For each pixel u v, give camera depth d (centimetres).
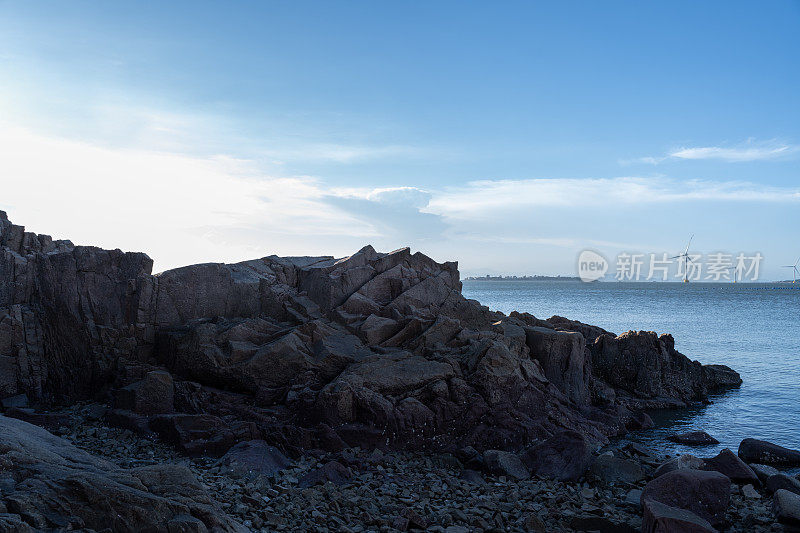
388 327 2753
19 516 937
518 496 1747
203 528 1033
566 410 2620
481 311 3100
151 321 2725
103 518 997
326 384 2378
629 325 8575
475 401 2339
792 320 9931
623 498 1809
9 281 2633
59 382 2631
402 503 1652
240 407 2311
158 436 2130
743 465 1989
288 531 1366
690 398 3653
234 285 2880
